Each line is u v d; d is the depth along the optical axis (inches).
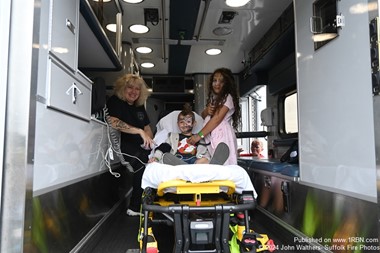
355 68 67.4
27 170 51.4
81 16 91.0
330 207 77.9
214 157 89.5
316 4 83.7
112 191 132.6
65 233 72.2
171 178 76.7
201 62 235.5
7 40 52.1
